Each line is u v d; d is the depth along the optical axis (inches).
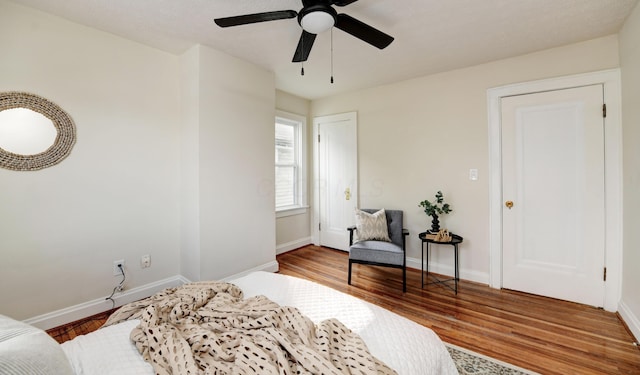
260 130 119.8
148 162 100.0
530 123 102.6
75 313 84.5
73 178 83.4
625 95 83.7
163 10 77.0
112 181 91.4
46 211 78.9
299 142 168.2
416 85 129.8
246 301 50.4
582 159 93.9
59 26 80.2
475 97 114.2
